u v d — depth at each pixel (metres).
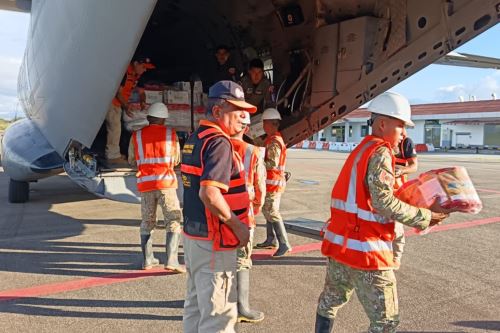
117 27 4.48
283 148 5.08
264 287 4.24
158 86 6.74
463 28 5.11
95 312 3.63
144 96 6.55
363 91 6.29
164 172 4.53
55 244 5.71
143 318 3.53
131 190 5.75
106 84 5.04
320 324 2.73
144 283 4.32
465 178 2.48
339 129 42.94
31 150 7.94
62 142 6.60
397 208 2.32
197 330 2.73
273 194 5.04
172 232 4.58
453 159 24.64
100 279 4.43
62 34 5.25
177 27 9.46
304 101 7.09
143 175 4.56
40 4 5.74
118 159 6.45
